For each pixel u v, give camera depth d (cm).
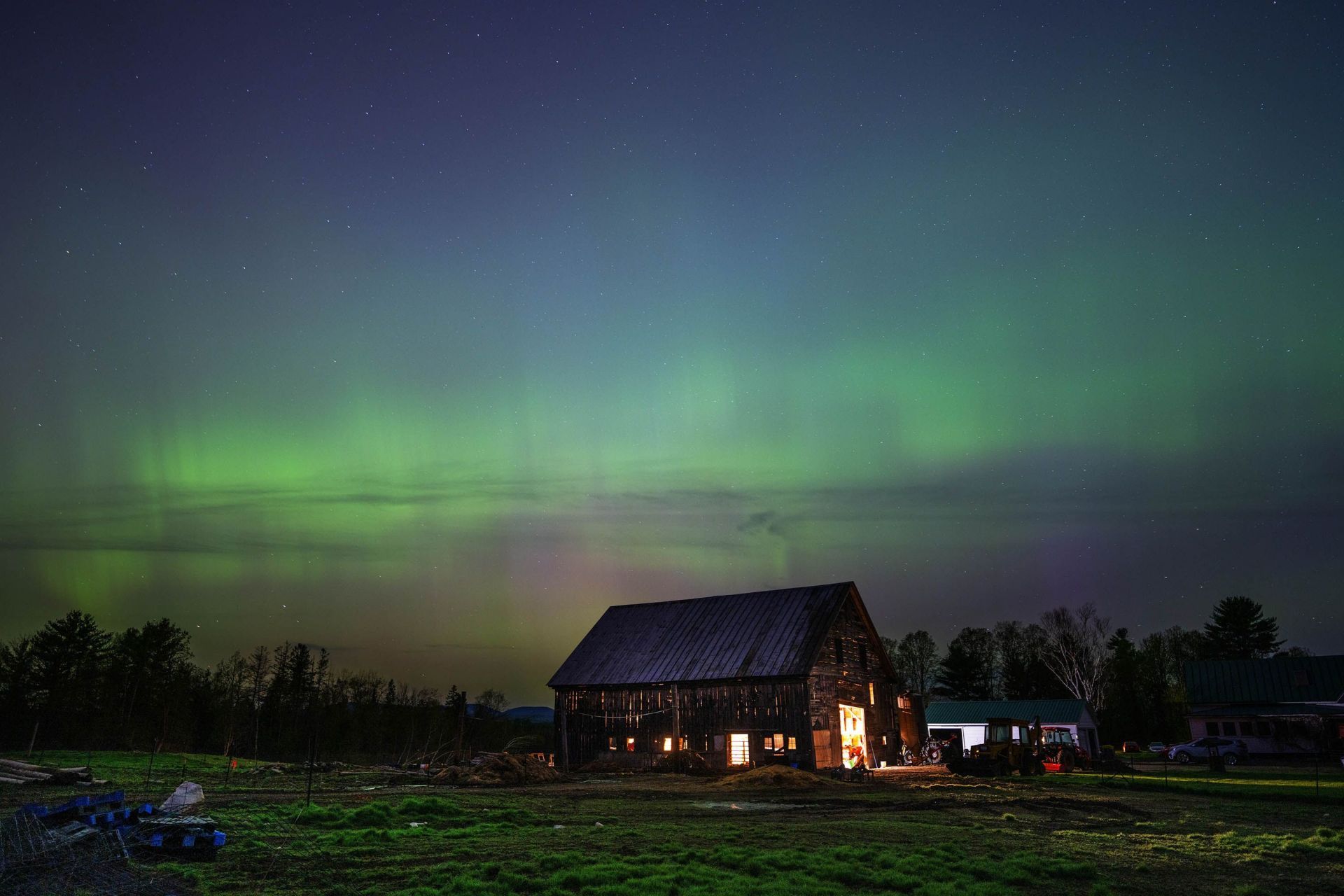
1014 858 1403
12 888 1017
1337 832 1788
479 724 6719
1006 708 5944
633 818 1980
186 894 1050
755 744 3909
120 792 1508
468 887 1102
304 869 1223
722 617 4544
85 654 6125
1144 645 9225
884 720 4488
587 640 4881
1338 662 5594
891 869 1306
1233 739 4981
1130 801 2533
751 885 1148
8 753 3681
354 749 6581
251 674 6912
